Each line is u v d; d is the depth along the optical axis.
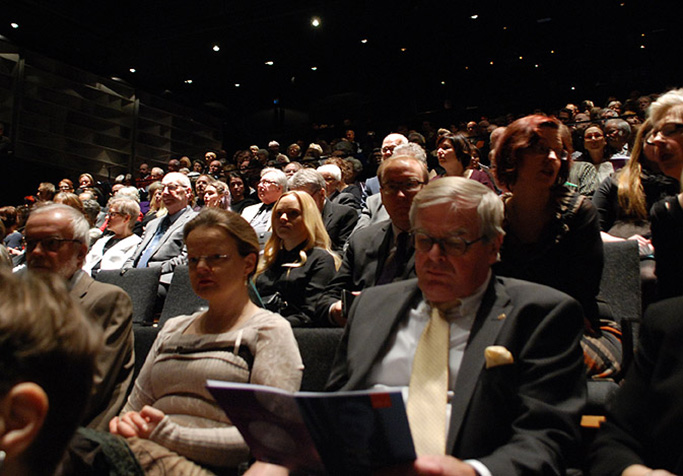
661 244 2.00
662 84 11.45
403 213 2.46
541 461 1.22
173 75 13.95
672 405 1.17
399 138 5.25
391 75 13.78
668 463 1.15
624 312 2.27
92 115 12.98
